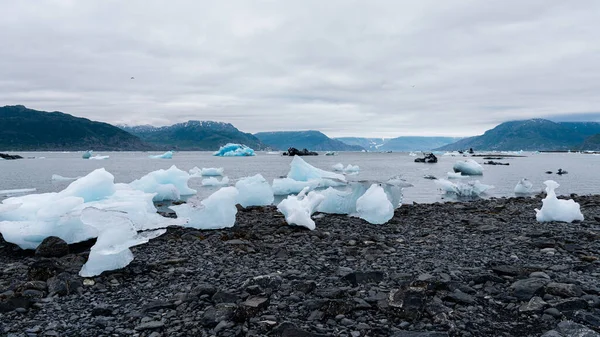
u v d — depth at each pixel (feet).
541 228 35.35
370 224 38.88
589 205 51.60
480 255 26.20
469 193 77.30
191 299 18.31
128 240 23.47
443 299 18.04
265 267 24.03
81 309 17.74
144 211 35.58
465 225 37.76
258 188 57.00
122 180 122.11
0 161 287.89
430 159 245.04
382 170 170.50
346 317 16.37
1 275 23.50
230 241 30.48
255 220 41.86
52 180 119.96
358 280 20.81
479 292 19.03
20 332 15.39
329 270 23.34
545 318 15.83
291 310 17.16
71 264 24.49
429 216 43.91
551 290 18.21
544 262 24.25
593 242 29.09
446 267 23.31
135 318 16.63
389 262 24.75
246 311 16.24
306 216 36.09
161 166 217.15
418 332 14.42
